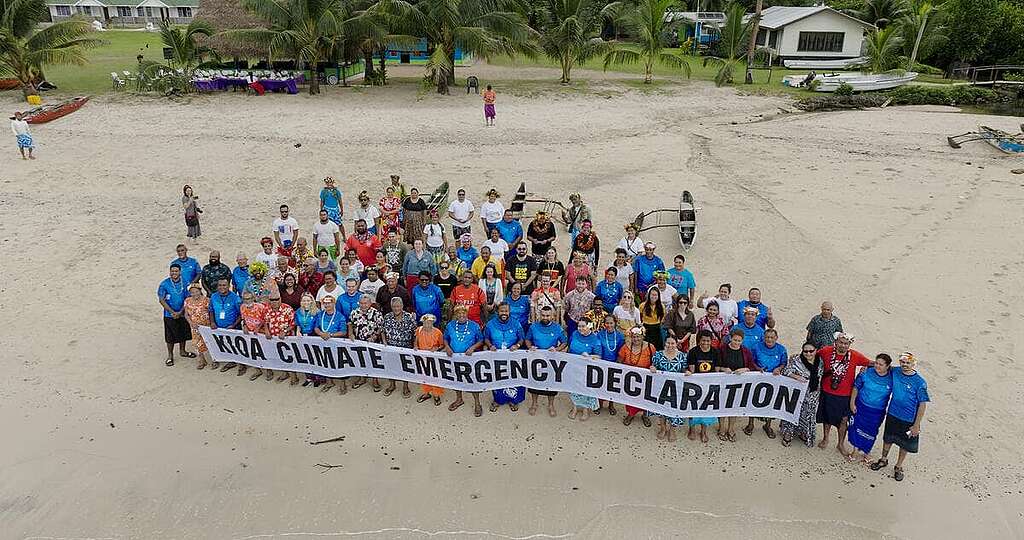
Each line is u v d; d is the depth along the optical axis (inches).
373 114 1137.4
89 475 343.0
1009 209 722.2
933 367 432.1
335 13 1237.1
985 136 1006.4
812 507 320.2
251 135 1003.3
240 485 337.4
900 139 1042.7
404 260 461.4
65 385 411.8
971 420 378.6
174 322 421.1
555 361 367.2
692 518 315.0
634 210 726.5
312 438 369.1
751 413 354.9
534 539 305.4
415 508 322.7
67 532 311.3
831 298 529.0
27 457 354.0
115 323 483.2
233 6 1355.8
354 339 386.9
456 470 345.7
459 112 1168.8
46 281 546.6
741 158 935.0
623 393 364.8
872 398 324.8
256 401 399.5
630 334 355.6
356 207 734.5
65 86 1321.4
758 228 669.9
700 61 1968.5
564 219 673.6
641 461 350.9
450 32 1279.5
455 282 441.1
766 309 390.3
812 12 1808.6
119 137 986.7
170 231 663.1
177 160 892.6
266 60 1393.9
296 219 699.4
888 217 702.5
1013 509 318.0
